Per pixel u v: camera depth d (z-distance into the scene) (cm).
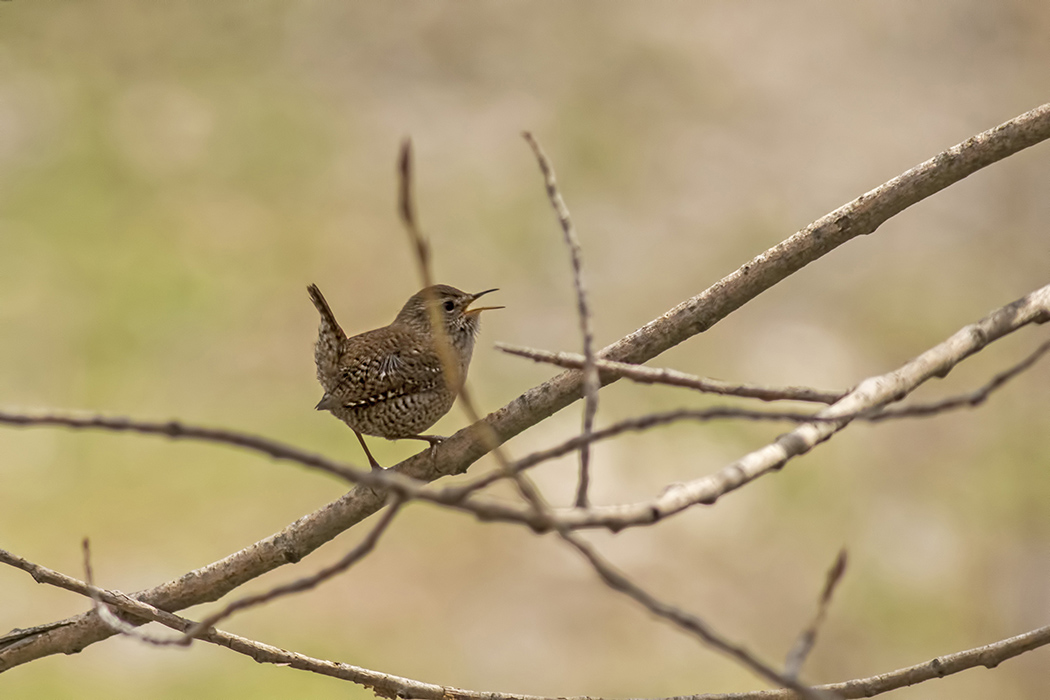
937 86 2008
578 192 1842
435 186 1838
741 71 2089
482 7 2189
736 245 1753
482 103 2002
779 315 1658
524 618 1240
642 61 2092
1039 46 2025
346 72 2042
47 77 1914
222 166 1803
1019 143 406
